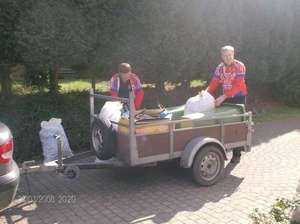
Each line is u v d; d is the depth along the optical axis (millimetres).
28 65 7246
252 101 13266
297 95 13094
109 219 4629
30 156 7266
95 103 8422
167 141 5391
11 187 4180
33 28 6602
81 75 9500
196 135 5652
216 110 6094
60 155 5016
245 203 5039
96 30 7512
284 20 11562
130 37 7883
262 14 10812
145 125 5137
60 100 7840
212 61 9602
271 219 3312
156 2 8125
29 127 7188
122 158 5332
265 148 7992
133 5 7895
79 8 7207
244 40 10672
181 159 5496
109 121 5480
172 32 8406
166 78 8781
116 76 6461
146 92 9461
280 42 11641
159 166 6703
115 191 5578
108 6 7609
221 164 5789
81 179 6121
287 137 9055
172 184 5824
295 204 3533
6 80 7906
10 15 6652
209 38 9578
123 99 5188
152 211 4836
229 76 6500
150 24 8031
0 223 4566
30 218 4699
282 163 6898
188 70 9266
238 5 10031
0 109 7199
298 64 12867
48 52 6953
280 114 12180
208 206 4957
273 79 11820
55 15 6852
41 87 8930
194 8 8797
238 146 6164
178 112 6328
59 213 4832
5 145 4168
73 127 7668
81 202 5180
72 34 7000
